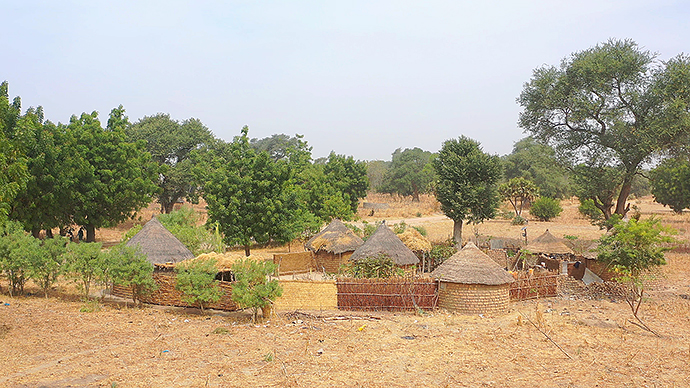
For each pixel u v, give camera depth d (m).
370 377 11.24
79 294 21.42
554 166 45.12
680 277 26.22
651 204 93.25
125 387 10.50
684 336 15.09
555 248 29.44
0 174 14.27
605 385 10.91
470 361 12.52
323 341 14.30
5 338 14.32
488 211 39.53
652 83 38.97
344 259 29.08
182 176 58.22
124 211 39.44
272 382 10.85
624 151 39.59
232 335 14.92
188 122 68.19
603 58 39.06
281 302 18.72
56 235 20.92
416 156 116.44
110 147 38.25
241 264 17.08
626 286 21.06
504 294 18.88
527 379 11.24
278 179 34.78
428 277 20.47
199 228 28.66
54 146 33.97
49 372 11.46
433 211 84.50
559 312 18.53
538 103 42.72
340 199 51.44
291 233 35.09
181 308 19.11
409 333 15.33
